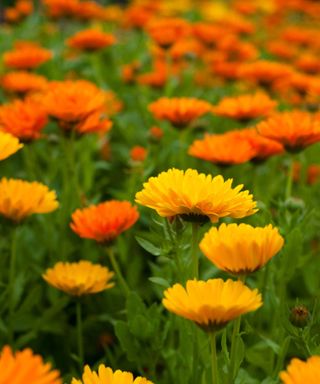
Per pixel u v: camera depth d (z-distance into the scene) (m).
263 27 2.73
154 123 1.43
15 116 0.95
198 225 0.70
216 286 0.61
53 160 1.14
